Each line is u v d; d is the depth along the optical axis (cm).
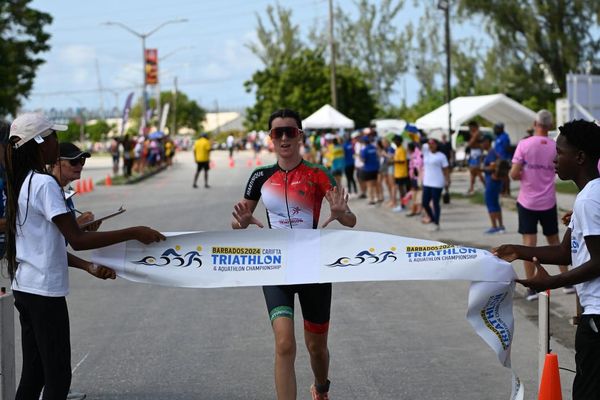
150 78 6638
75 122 11019
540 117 895
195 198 2534
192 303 963
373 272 506
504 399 590
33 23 4403
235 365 688
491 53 4619
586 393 417
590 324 408
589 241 401
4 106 4341
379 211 2017
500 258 483
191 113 13338
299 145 532
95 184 3312
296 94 5281
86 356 726
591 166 423
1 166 549
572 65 4297
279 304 502
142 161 4106
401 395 603
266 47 6875
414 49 6719
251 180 538
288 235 513
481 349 730
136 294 1029
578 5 4300
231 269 512
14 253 459
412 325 830
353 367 678
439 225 1655
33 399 480
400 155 1945
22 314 470
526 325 816
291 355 484
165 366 689
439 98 6325
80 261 509
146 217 1945
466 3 4362
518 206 917
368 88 5634
